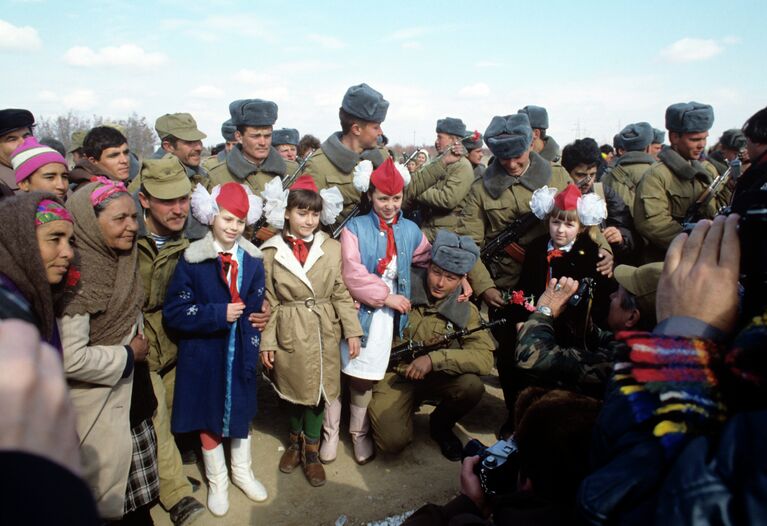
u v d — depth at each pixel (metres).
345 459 3.72
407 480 3.53
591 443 1.03
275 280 3.27
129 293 2.46
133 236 2.41
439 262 3.51
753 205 1.00
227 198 2.95
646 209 4.56
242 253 3.13
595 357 2.24
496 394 4.76
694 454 0.77
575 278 3.43
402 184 3.53
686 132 4.46
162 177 2.93
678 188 4.57
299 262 3.31
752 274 0.97
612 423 0.96
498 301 3.86
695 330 0.96
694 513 0.72
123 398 2.44
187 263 2.99
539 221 4.03
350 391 3.65
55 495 0.48
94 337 2.36
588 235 3.54
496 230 4.29
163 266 3.07
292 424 3.55
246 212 3.00
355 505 3.28
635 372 0.91
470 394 3.69
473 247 3.62
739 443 0.73
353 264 3.47
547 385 2.27
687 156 4.60
